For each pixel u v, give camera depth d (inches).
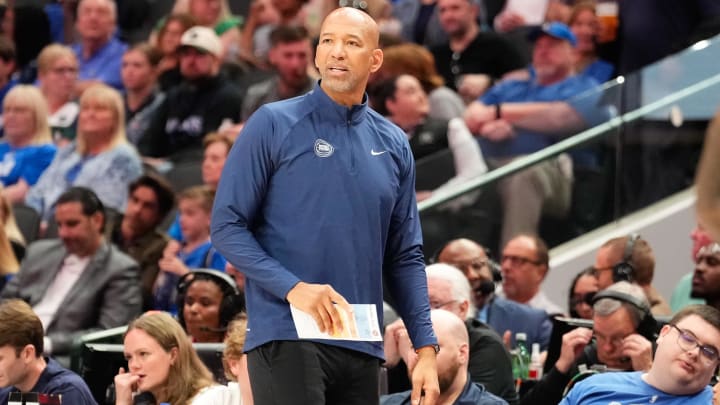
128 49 1275.8
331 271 377.1
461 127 909.8
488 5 1222.9
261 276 371.6
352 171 380.8
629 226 908.0
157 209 907.4
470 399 558.6
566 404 536.1
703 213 175.0
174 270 855.1
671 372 511.8
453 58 1118.4
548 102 993.5
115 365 620.7
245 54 1224.8
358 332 371.6
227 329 627.8
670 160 917.8
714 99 916.6
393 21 1217.4
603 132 905.5
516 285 793.6
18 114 1083.3
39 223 1014.4
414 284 398.9
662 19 1068.5
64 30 1385.3
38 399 523.8
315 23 1266.0
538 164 878.4
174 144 1117.1
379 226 384.5
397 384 621.6
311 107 384.2
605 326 585.6
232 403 552.4
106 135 1031.6
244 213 378.9
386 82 928.3
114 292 826.2
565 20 1127.0
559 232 890.1
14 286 857.5
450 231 847.1
